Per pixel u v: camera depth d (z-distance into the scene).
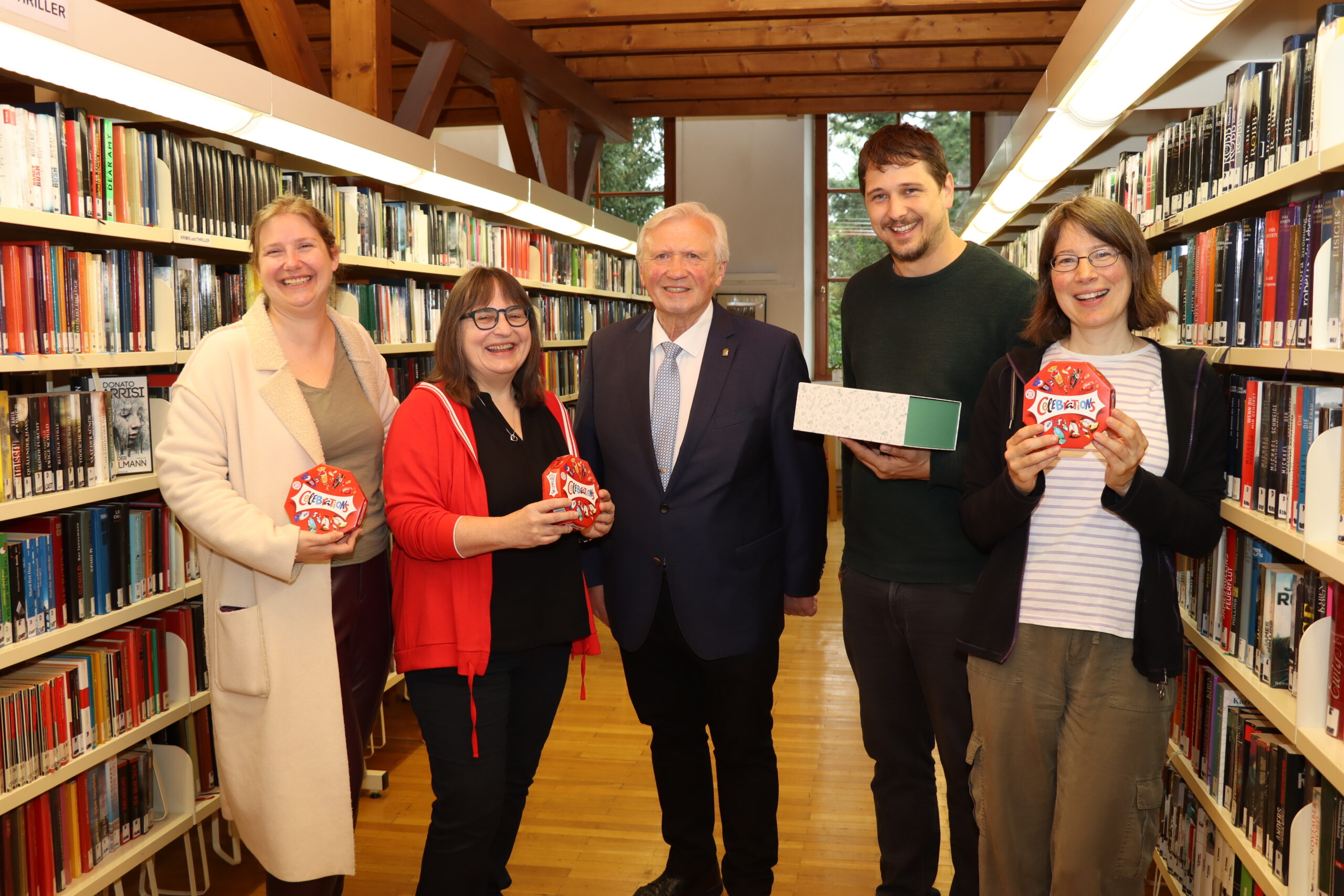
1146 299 1.73
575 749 3.56
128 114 2.40
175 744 2.65
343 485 1.85
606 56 6.52
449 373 2.00
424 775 3.35
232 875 2.72
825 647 4.82
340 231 3.36
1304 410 1.63
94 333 2.26
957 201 9.87
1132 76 2.36
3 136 1.96
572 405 6.29
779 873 2.67
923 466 2.01
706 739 2.44
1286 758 1.70
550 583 2.06
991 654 1.78
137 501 2.56
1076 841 1.73
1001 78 6.88
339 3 3.69
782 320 9.73
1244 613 1.91
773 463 2.31
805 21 5.82
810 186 9.95
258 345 1.95
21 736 2.05
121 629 2.48
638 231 7.20
